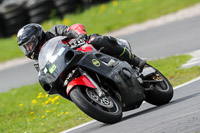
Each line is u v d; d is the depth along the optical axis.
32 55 19.80
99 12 71.88
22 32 19.50
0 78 51.84
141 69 21.61
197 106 17.52
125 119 19.48
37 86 37.06
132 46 51.09
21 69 54.38
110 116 18.05
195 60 34.09
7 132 25.05
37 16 72.50
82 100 17.64
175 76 29.92
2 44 69.62
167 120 16.52
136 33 58.16
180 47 43.47
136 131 15.96
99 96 18.08
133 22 64.06
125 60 20.88
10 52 64.88
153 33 55.34
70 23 68.81
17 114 28.94
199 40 44.44
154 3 69.75
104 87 19.25
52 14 72.62
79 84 17.86
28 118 27.08
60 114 25.55
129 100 19.44
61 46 18.45
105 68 18.77
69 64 17.77
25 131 24.08
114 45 20.09
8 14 74.38
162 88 22.25
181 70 30.95
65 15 72.69
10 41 71.38
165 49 44.44
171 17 61.44
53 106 28.16
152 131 15.31
